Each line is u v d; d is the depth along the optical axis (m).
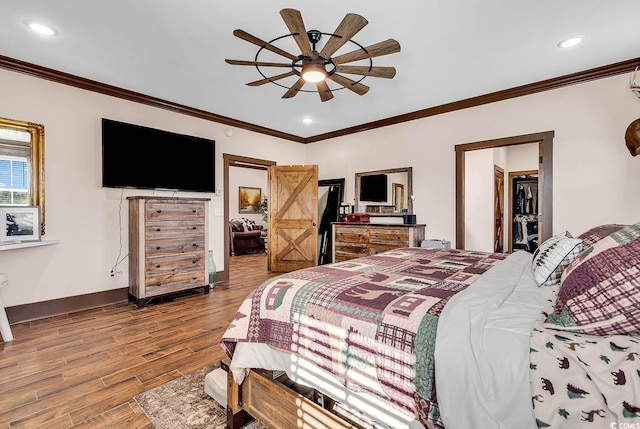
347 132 5.32
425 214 4.37
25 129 3.02
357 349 1.13
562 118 3.33
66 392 1.83
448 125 4.16
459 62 2.95
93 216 3.46
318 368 1.24
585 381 0.79
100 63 2.98
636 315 0.84
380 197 4.87
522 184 7.29
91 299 3.43
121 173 3.61
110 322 2.98
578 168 3.24
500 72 3.17
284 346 1.36
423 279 1.58
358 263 2.06
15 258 2.97
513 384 0.84
